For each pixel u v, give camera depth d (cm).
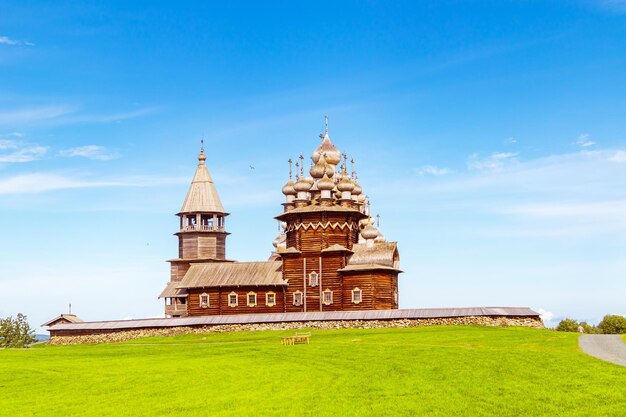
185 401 4812
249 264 12131
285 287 11600
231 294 11819
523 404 4231
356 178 12962
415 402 4416
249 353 7369
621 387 4572
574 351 6397
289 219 11869
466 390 4694
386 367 5844
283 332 10188
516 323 9706
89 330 11344
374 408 4306
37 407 4819
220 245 13562
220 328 10869
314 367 6084
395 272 11738
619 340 7275
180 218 13600
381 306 11238
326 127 12681
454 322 9906
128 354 8044
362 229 12319
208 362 6719
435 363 5928
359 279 11238
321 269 11438
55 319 12588
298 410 4359
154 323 11138
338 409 4331
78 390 5400
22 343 14662
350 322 10350
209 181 13688
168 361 6975
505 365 5659
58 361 7281
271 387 5181
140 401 4884
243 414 4328
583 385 4678
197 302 11994
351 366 6031
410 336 8650
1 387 5606
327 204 11756
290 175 12488
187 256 13388
